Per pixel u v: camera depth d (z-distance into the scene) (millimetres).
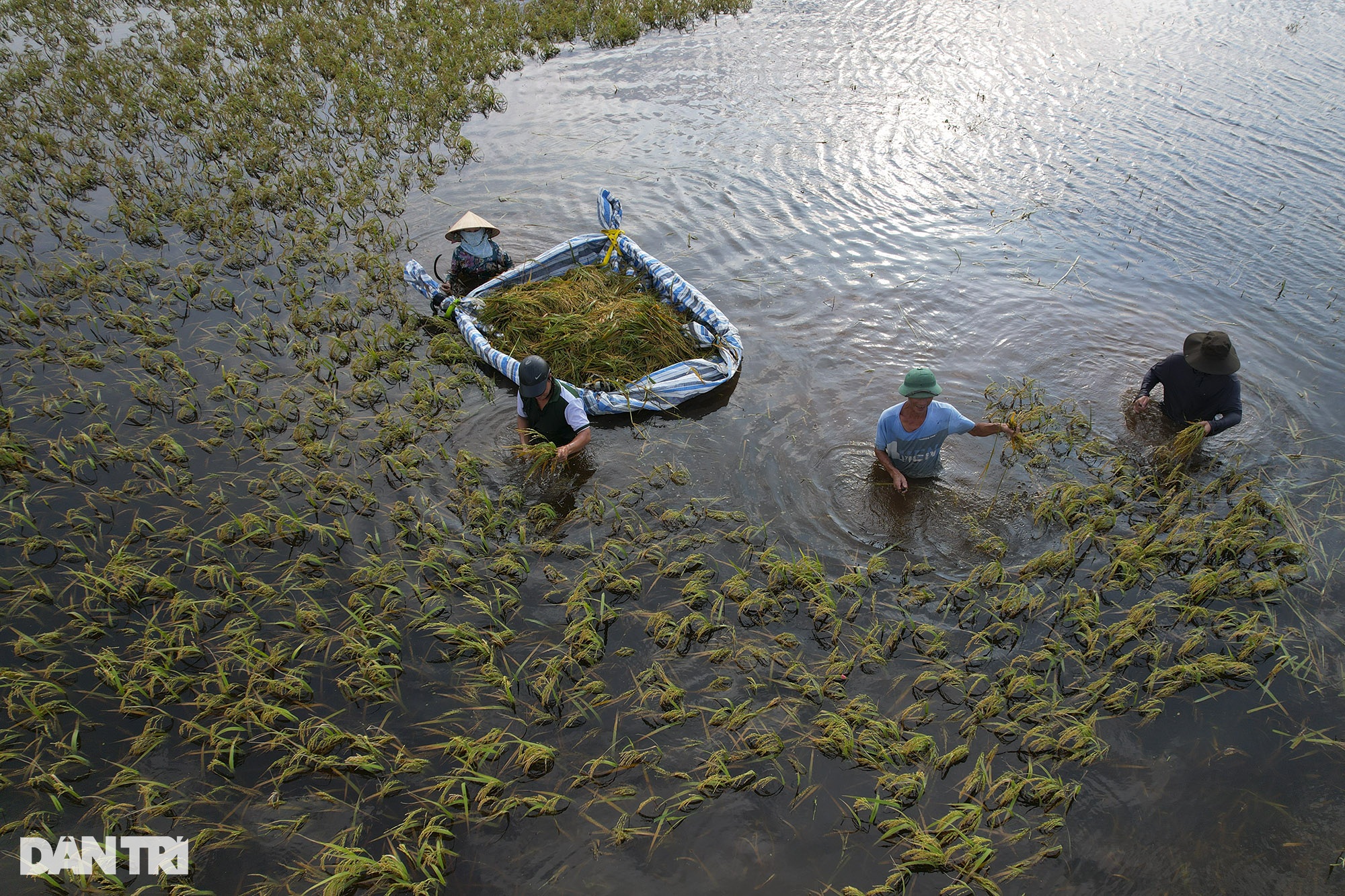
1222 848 4453
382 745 5117
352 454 7617
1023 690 5324
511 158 13992
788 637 5730
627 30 19031
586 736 5180
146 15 21078
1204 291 9812
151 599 6133
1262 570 6172
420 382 8547
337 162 13789
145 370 8703
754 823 4688
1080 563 6316
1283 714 5156
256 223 11789
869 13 20484
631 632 5871
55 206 11938
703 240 11414
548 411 7270
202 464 7461
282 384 8594
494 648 5746
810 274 10523
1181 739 5039
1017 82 16281
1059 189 12383
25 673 5469
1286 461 7156
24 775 4949
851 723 5191
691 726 5238
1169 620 5848
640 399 8086
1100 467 7242
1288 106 14758
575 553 6547
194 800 4832
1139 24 19172
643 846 4578
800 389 8406
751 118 15148
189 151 13883
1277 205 11625
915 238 11281
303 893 4344
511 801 4777
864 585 6129
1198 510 6730
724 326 8984
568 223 11953
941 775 4910
